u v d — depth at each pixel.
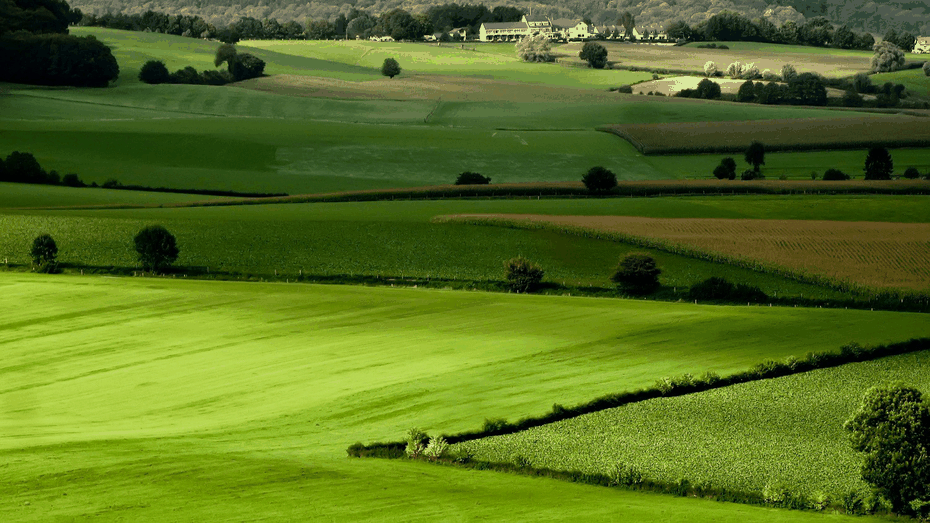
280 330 75.44
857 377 64.75
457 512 38.91
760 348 70.38
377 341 72.31
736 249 104.56
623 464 48.38
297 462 45.91
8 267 96.88
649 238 108.06
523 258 98.00
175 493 40.06
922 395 42.94
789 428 54.69
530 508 39.88
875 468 42.41
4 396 59.59
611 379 62.56
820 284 95.19
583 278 98.62
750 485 46.22
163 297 85.00
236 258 102.81
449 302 85.50
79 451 46.28
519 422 54.03
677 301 92.38
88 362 66.88
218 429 52.62
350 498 40.31
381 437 51.41
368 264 102.12
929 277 95.38
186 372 64.69
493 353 68.88
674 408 58.00
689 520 38.97
